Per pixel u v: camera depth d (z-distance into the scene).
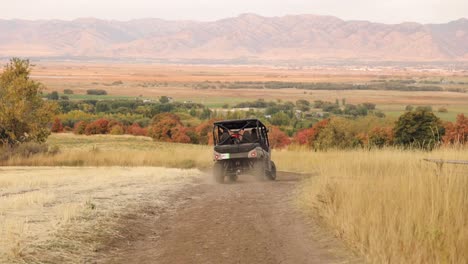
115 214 13.74
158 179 23.70
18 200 15.15
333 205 13.23
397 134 58.31
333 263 9.50
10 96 54.66
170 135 104.25
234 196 18.41
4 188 20.98
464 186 11.54
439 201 10.72
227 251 10.60
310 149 49.91
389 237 9.70
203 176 26.98
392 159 21.98
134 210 14.65
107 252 10.50
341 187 14.59
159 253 10.59
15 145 53.41
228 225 13.16
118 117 159.62
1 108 53.81
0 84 55.88
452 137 44.03
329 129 63.88
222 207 15.95
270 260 9.87
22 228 11.17
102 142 85.19
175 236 12.10
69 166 42.97
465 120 54.00
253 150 25.11
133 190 18.92
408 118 57.00
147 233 12.38
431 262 8.64
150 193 18.30
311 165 34.00
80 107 188.38
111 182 21.97
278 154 40.38
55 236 10.84
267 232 12.20
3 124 54.06
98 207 14.56
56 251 9.98
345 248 10.40
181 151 48.28
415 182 12.51
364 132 70.00
